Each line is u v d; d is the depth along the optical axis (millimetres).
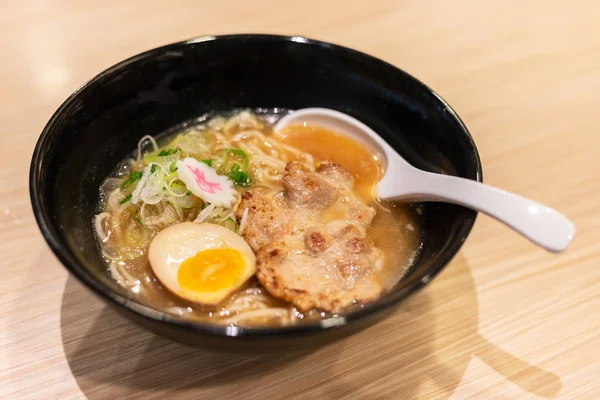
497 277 298
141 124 331
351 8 487
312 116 349
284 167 336
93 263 260
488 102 407
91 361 252
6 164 337
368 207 304
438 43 458
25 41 424
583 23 494
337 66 333
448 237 255
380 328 272
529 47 463
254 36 328
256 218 290
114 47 425
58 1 465
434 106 299
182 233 273
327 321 204
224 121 359
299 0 490
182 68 326
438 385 254
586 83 431
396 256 291
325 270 270
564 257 309
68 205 263
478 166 264
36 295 276
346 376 255
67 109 269
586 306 288
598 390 256
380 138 329
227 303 260
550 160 368
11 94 382
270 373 253
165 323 200
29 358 253
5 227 304
